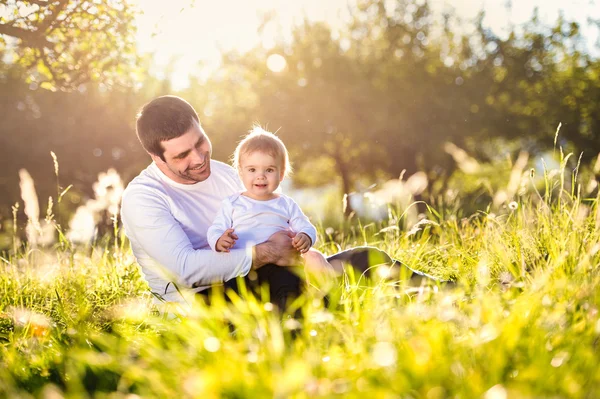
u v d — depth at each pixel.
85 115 27.30
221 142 27.36
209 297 3.50
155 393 2.13
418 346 2.11
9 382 2.52
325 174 33.03
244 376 2.03
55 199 26.66
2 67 24.66
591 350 2.18
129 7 7.20
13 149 26.36
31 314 3.61
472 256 4.20
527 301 2.46
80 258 5.45
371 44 28.56
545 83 27.59
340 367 2.16
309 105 26.38
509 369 2.05
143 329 3.49
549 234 3.73
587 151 25.73
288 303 3.17
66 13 7.07
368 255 3.66
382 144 26.84
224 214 3.62
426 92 26.12
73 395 2.20
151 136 3.61
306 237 3.38
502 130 26.16
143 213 3.59
